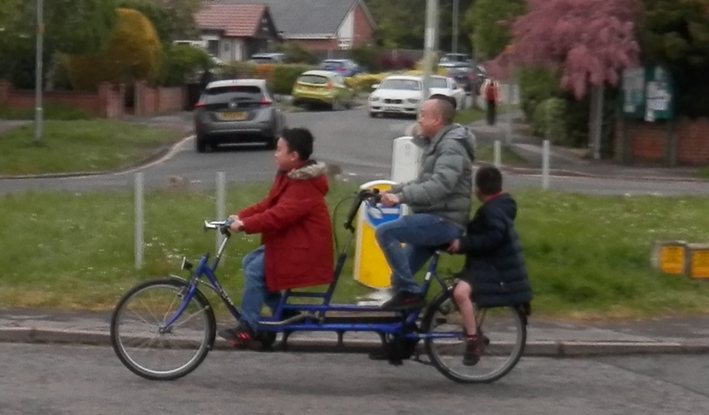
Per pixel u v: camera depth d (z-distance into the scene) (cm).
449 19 8638
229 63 6594
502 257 952
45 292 1251
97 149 3194
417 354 977
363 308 950
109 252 1385
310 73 5497
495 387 970
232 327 1026
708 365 1077
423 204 942
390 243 947
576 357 1102
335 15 9869
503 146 3559
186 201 1791
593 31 3108
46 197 1870
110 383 945
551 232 1512
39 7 3247
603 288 1302
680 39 3052
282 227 922
